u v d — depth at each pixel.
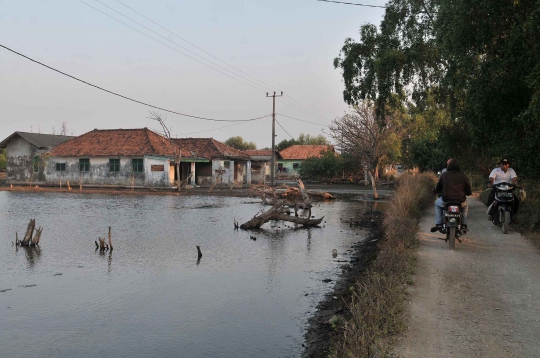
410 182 21.45
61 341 6.59
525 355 4.58
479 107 11.41
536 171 11.65
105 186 42.19
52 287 9.38
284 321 7.27
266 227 18.38
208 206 26.84
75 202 28.89
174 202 29.38
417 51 19.66
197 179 47.56
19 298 8.64
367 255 12.20
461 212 10.06
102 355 6.12
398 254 8.51
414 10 19.67
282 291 8.98
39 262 11.72
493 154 13.23
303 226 18.58
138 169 41.50
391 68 19.55
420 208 16.61
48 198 31.88
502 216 11.39
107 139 45.06
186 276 10.25
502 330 5.21
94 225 18.53
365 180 50.28
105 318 7.52
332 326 6.47
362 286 7.25
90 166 43.09
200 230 17.36
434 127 21.50
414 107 23.47
